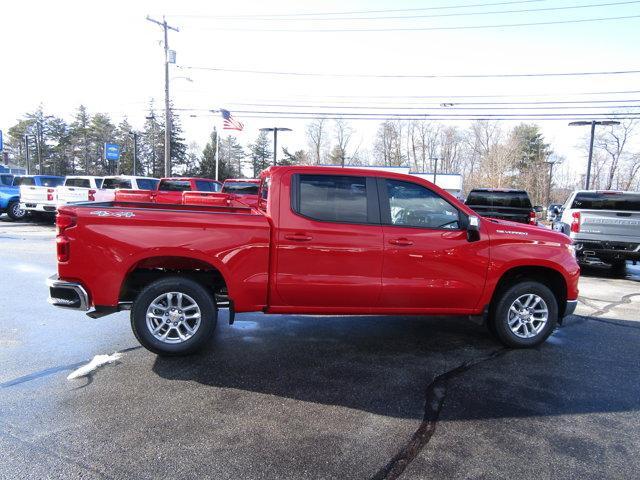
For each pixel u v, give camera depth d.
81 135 79.50
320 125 80.06
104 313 4.41
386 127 81.62
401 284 4.70
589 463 2.96
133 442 3.08
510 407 3.72
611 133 52.25
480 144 73.62
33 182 19.53
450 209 4.89
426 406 3.71
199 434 3.20
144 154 79.38
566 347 5.26
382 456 2.99
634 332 5.96
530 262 4.97
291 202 4.54
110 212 4.27
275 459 2.93
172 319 4.52
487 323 5.30
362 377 4.25
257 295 4.53
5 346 4.83
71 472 2.74
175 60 27.59
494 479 2.78
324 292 4.59
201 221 4.35
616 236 9.97
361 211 4.68
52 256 10.50
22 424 3.27
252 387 3.97
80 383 3.97
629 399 3.92
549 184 49.03
